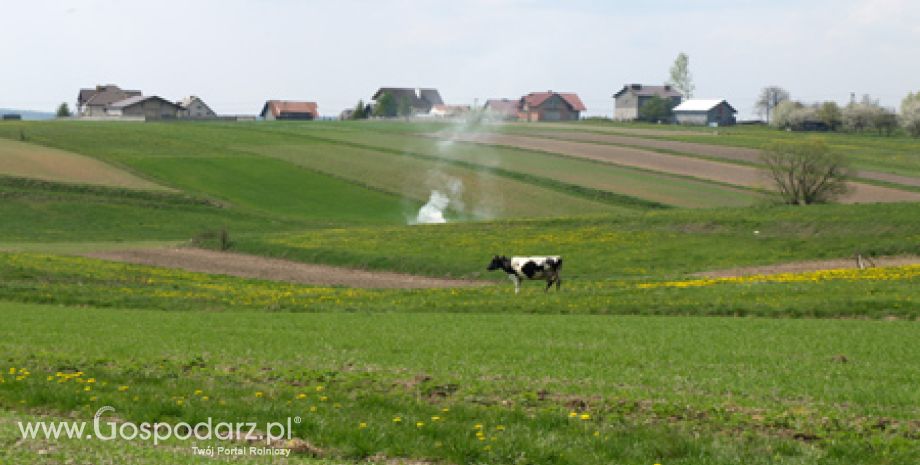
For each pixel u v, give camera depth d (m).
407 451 26.56
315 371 37.88
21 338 50.09
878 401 32.28
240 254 120.44
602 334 51.38
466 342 48.28
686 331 52.41
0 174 177.25
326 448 27.16
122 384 35.84
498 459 25.97
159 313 65.94
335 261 111.50
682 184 198.00
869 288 67.00
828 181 161.12
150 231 151.12
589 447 26.75
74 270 92.56
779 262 98.12
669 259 103.75
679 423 29.33
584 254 109.06
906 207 118.06
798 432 28.08
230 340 49.72
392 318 61.53
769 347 45.81
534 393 33.22
